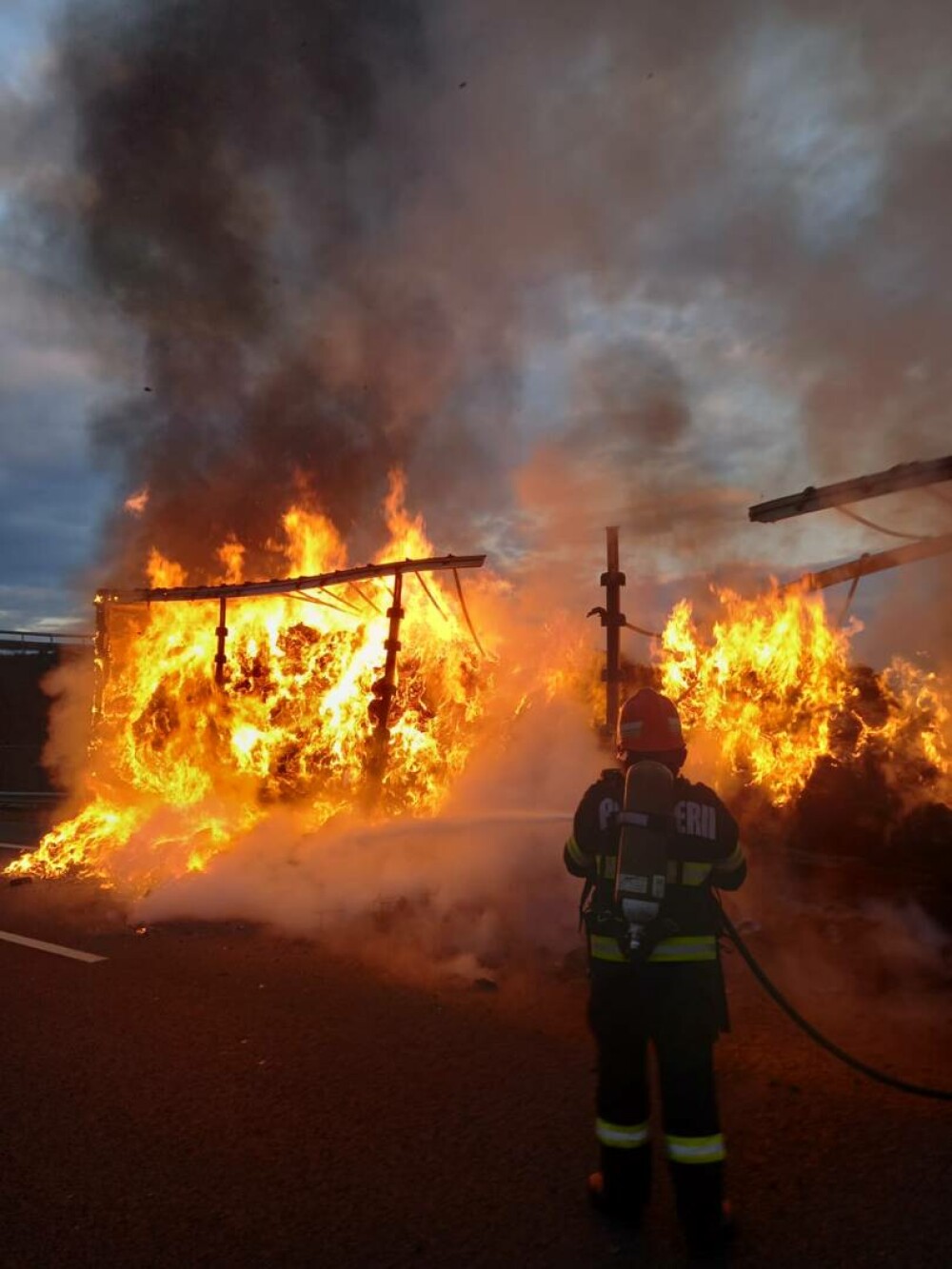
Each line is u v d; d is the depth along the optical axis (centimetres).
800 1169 360
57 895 852
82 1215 337
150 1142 389
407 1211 336
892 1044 486
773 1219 328
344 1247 315
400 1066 464
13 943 693
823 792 810
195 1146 386
